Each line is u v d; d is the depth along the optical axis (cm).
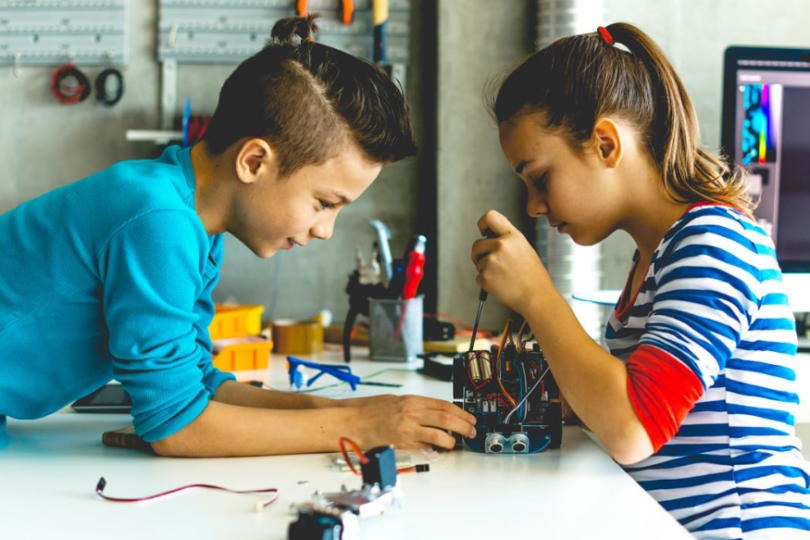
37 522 70
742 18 203
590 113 95
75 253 92
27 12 208
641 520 70
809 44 204
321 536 62
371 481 72
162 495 77
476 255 99
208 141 102
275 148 96
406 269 161
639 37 103
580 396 87
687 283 86
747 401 89
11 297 94
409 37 210
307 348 172
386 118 99
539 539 65
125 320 90
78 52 208
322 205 101
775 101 166
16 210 100
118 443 98
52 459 92
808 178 166
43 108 210
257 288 213
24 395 100
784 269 167
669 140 98
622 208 100
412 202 214
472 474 84
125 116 210
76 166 211
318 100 96
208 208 101
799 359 154
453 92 200
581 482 81
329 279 214
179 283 92
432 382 139
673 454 91
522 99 98
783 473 88
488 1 198
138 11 209
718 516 86
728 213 92
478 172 201
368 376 145
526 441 92
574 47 99
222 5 207
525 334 177
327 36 207
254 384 130
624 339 100
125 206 92
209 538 66
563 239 189
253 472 86
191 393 93
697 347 84
